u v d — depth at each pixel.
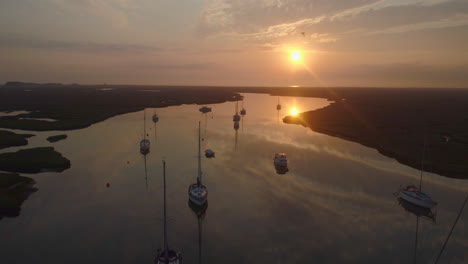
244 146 68.75
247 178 48.41
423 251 29.88
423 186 46.03
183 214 36.69
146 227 33.66
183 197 41.41
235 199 40.75
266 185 45.53
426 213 37.47
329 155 61.72
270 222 34.91
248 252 29.33
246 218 35.81
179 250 29.59
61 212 36.81
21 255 28.38
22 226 33.56
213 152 60.16
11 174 46.75
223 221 35.12
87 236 31.64
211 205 39.00
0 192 40.62
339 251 29.61
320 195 42.12
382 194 42.72
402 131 84.31
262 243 30.86
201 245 30.45
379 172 51.72
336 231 33.12
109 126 95.75
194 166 54.34
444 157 59.00
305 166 54.44
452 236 32.53
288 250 29.72
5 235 31.72
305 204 39.41
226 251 29.50
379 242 31.27
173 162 56.81
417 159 57.12
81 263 27.30
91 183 46.25
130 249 29.56
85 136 79.62
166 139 76.75
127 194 42.25
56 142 72.31
